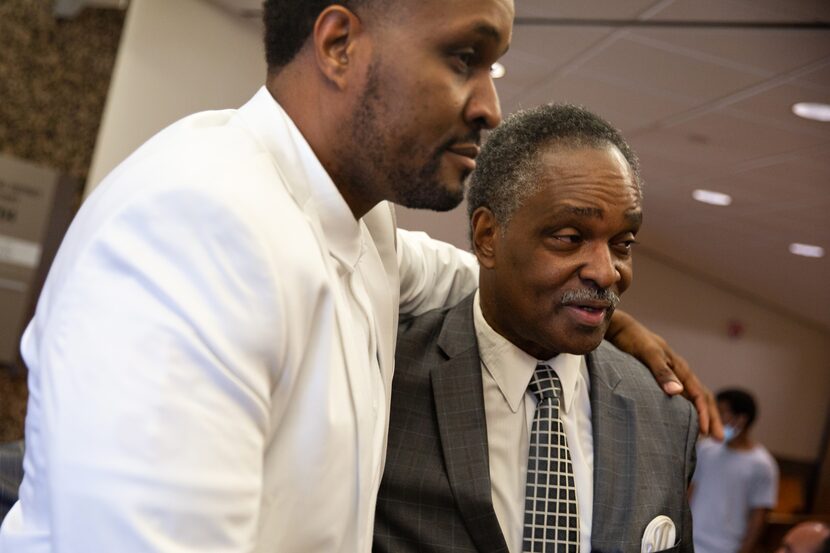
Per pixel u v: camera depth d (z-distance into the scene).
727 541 4.45
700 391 1.32
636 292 9.16
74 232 0.73
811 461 9.40
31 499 0.68
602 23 3.46
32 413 0.71
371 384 0.85
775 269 8.06
